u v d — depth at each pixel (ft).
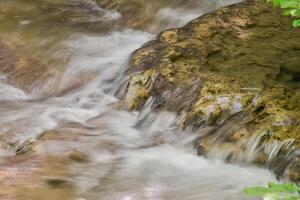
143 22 28.89
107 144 16.96
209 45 21.38
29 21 27.73
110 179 14.56
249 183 14.24
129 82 19.75
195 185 14.25
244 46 21.44
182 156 16.10
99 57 24.47
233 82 17.90
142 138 17.66
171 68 19.31
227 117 16.35
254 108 16.03
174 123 17.49
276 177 14.21
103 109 20.13
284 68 19.31
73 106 21.15
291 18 24.03
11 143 16.96
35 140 16.83
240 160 15.10
